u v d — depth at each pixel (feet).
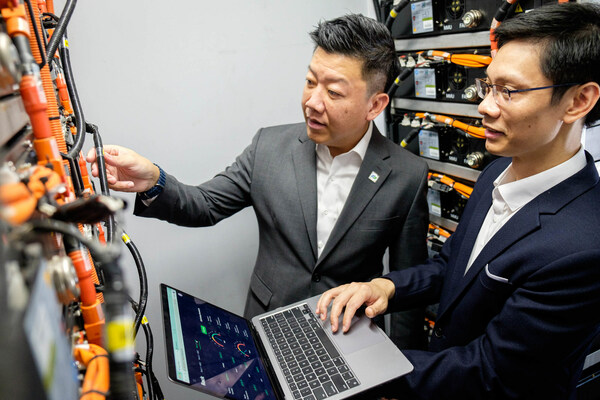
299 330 3.32
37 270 0.93
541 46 2.46
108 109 4.77
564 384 2.92
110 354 0.97
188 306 3.08
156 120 5.04
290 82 5.68
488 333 2.92
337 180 4.19
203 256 5.72
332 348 3.08
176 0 4.78
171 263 5.54
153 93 4.94
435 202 5.51
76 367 1.26
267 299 4.33
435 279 3.88
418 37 5.26
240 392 2.49
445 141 5.13
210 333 2.92
